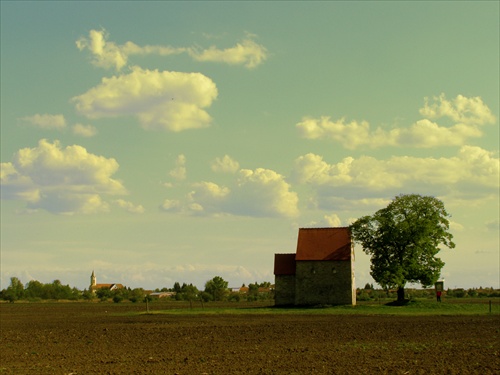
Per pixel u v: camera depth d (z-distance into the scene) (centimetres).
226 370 3381
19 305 14488
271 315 7888
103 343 4841
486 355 3838
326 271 9475
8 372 3419
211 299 16312
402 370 3312
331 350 4150
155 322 6969
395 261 9119
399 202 9194
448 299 14200
